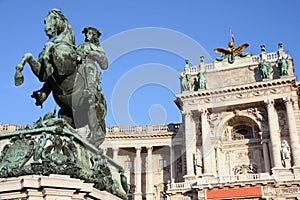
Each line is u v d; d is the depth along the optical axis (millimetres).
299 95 61469
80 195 8844
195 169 58938
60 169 8680
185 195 55562
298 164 54875
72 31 11383
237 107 61719
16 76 10336
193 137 59719
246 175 52750
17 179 8523
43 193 8367
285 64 59562
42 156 8758
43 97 11461
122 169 12320
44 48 10875
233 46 65125
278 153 56500
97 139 11273
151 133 61719
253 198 51000
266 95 59531
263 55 62031
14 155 8922
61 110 11562
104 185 10055
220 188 52625
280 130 58719
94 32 11898
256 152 61438
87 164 9906
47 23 10930
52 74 10648
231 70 63438
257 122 60750
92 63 11367
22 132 9312
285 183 50969
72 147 9312
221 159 62125
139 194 58594
